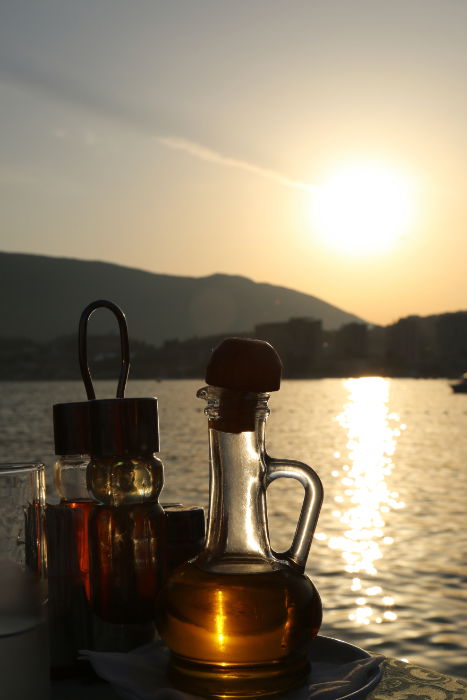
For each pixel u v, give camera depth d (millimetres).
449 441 58969
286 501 30062
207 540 1071
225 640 944
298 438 62750
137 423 1114
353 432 68562
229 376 1015
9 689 878
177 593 995
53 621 1106
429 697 1021
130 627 1136
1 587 887
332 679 1026
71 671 1120
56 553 1112
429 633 14773
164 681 1006
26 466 960
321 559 21734
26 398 159625
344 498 33219
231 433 1053
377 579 19203
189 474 40781
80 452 1177
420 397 146000
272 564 1029
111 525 1118
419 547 22891
